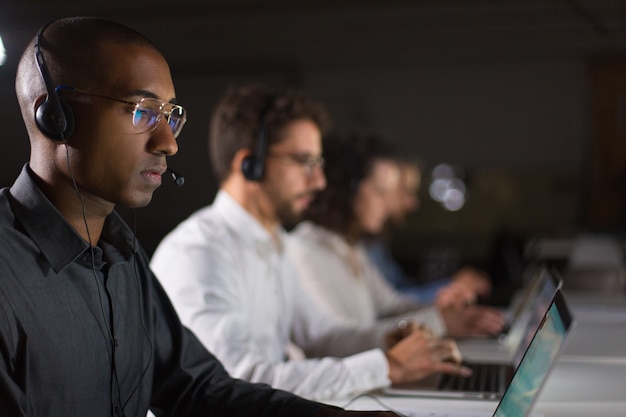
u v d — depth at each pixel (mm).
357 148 3168
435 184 6902
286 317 2340
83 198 1315
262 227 2207
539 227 7008
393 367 1890
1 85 2184
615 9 3828
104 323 1352
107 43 1290
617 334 2605
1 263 1209
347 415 1414
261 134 2197
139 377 1455
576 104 6191
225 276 2029
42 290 1251
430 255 5973
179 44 4867
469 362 2221
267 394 1500
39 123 1264
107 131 1277
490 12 4266
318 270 2922
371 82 6566
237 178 2221
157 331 1535
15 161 2160
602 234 6117
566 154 6406
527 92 6426
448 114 6668
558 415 1605
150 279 1528
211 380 1546
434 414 1643
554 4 3980
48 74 1271
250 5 4125
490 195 7094
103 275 1373
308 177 2271
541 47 5133
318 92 6387
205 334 1931
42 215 1273
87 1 3527
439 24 4594
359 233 3191
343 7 4273
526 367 1445
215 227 2127
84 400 1312
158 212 5789
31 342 1220
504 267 5832
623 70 5621
